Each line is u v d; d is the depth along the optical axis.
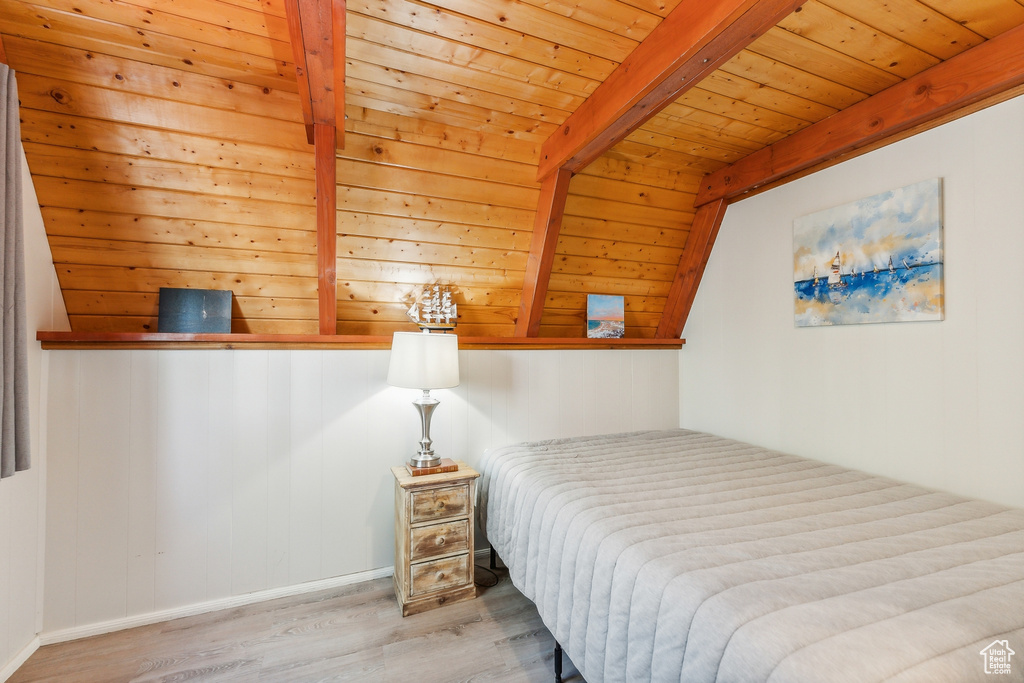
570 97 1.98
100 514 1.96
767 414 2.66
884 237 2.04
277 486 2.25
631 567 1.26
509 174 2.40
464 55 1.71
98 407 1.97
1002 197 1.68
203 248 2.12
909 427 1.98
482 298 2.77
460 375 2.65
